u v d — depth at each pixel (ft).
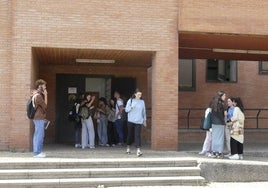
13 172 34.14
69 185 33.81
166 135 44.04
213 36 47.32
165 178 35.73
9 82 42.75
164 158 38.47
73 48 43.27
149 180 35.19
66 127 57.93
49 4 42.75
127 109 41.04
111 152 42.91
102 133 51.98
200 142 57.67
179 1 44.98
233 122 41.83
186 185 35.83
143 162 37.11
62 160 36.37
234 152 41.78
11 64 42.34
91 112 49.47
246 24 45.98
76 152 42.70
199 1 45.21
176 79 44.50
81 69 58.59
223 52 58.03
